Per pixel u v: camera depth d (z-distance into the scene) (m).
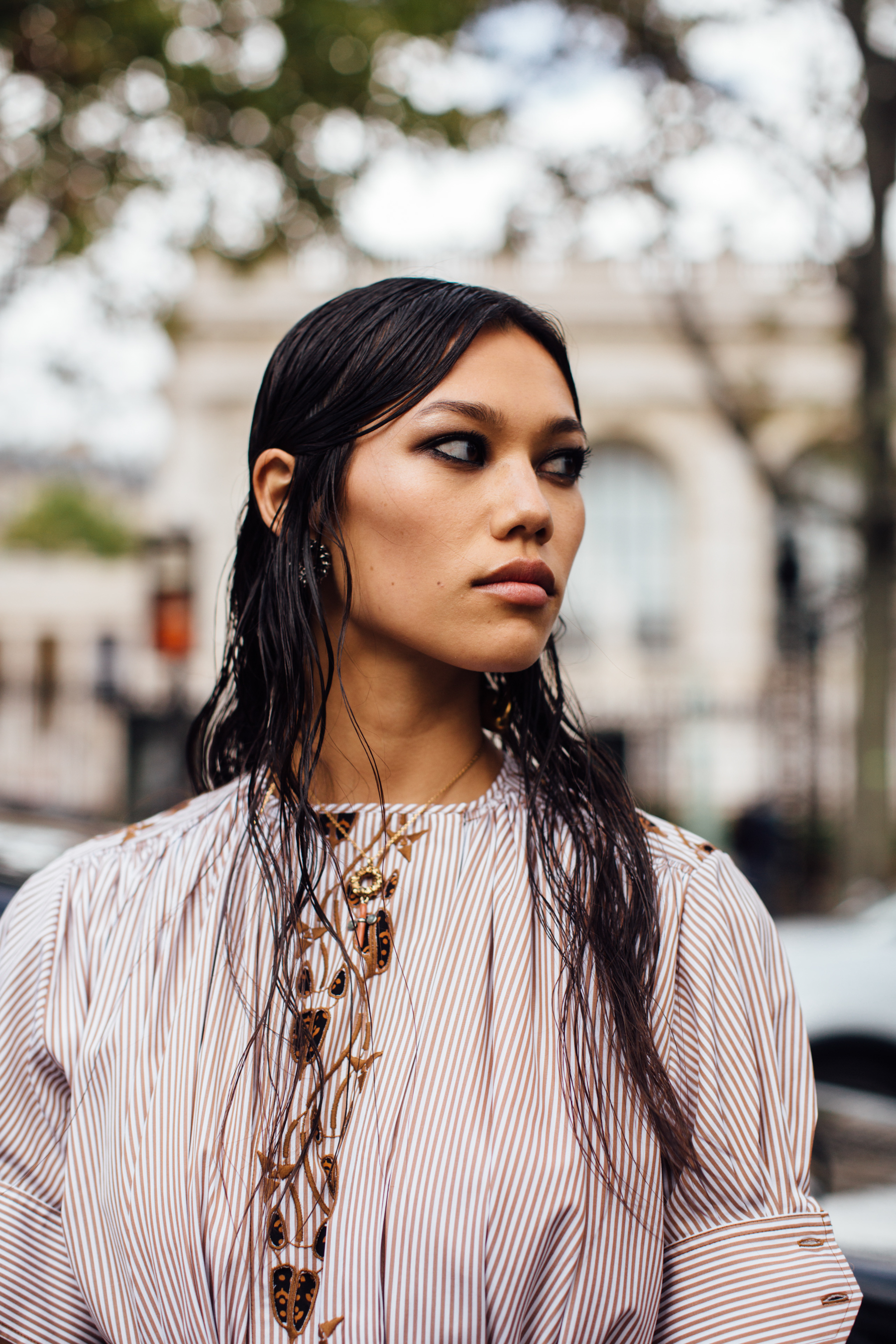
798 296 9.26
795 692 11.30
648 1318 0.83
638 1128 0.84
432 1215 0.80
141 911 0.95
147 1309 0.85
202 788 1.09
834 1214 1.78
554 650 1.01
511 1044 0.84
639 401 20.92
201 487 19.14
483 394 0.86
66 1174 0.91
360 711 0.95
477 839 0.92
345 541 0.90
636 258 7.37
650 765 12.17
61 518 32.91
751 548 20.83
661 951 0.87
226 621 1.10
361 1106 0.84
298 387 0.93
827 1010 4.26
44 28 6.43
